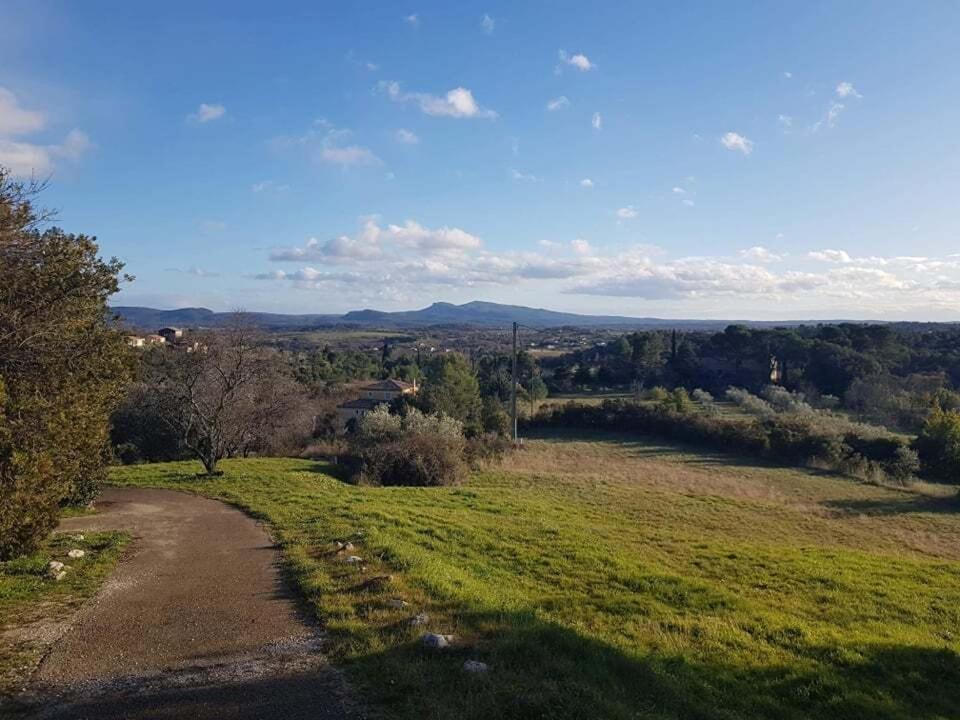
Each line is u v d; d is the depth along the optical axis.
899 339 72.50
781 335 75.62
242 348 29.89
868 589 11.55
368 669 6.23
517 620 7.72
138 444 35.28
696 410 56.00
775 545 17.12
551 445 48.72
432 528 14.55
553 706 5.40
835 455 40.56
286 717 5.30
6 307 11.01
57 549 11.88
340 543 12.09
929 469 38.72
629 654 7.14
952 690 7.33
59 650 6.89
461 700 5.50
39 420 10.16
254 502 18.47
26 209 11.34
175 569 10.68
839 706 6.56
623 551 13.54
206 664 6.48
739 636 8.35
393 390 64.62
